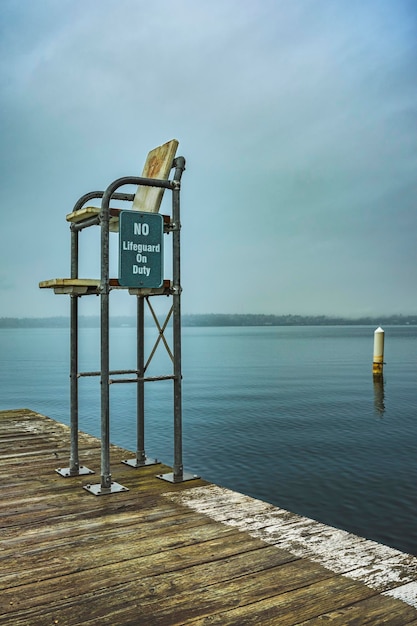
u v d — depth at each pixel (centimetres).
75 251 463
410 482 842
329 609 227
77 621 221
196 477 430
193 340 11475
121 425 1418
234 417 1513
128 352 6097
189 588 247
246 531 315
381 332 2514
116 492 392
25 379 2981
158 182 420
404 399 1900
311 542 298
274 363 4203
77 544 299
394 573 259
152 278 418
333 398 1945
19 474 448
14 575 263
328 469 927
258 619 220
